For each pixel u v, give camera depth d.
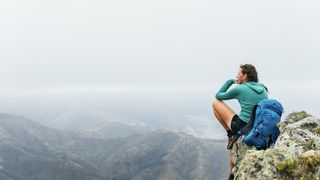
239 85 3.35
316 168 2.12
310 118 2.81
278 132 2.96
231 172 3.43
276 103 3.09
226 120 3.42
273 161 2.28
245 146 3.28
